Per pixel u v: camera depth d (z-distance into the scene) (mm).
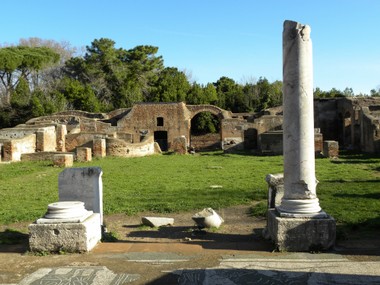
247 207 14016
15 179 22203
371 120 35688
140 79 74812
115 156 34875
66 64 76562
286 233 8469
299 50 8648
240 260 7941
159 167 27109
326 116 49500
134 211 13484
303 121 8680
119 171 24875
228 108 65438
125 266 7742
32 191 17875
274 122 45344
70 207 8992
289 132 8781
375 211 12211
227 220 12219
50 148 40438
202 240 9844
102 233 10141
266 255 8234
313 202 8719
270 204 10656
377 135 35188
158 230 11164
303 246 8438
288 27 8773
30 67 69938
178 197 15750
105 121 52469
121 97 68250
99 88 72000
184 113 49969
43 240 8703
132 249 8945
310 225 8414
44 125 42500
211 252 8578
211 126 55938
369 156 32500
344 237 9438
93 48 77750
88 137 42562
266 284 6715
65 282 6988
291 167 8781
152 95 69250
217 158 34219
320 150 34312
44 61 71812
